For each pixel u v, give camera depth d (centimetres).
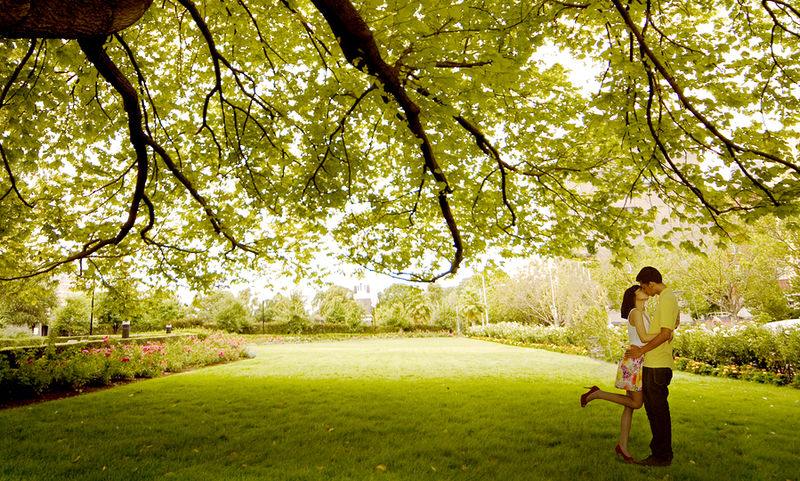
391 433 525
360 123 635
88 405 736
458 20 378
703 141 507
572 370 1236
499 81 392
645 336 391
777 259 1733
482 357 1727
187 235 842
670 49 506
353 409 672
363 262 838
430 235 878
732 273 1903
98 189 711
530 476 365
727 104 475
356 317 4488
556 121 594
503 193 696
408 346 2705
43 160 639
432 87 409
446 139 511
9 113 523
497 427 551
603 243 728
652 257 1548
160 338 1720
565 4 466
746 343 1093
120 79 440
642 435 505
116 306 865
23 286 780
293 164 720
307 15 646
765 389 888
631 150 574
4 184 656
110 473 388
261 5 547
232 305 4084
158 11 601
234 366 1458
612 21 493
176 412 672
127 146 702
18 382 811
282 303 4528
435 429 543
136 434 538
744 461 407
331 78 485
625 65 451
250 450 463
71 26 212
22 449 471
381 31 346
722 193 533
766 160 455
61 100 546
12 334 2967
